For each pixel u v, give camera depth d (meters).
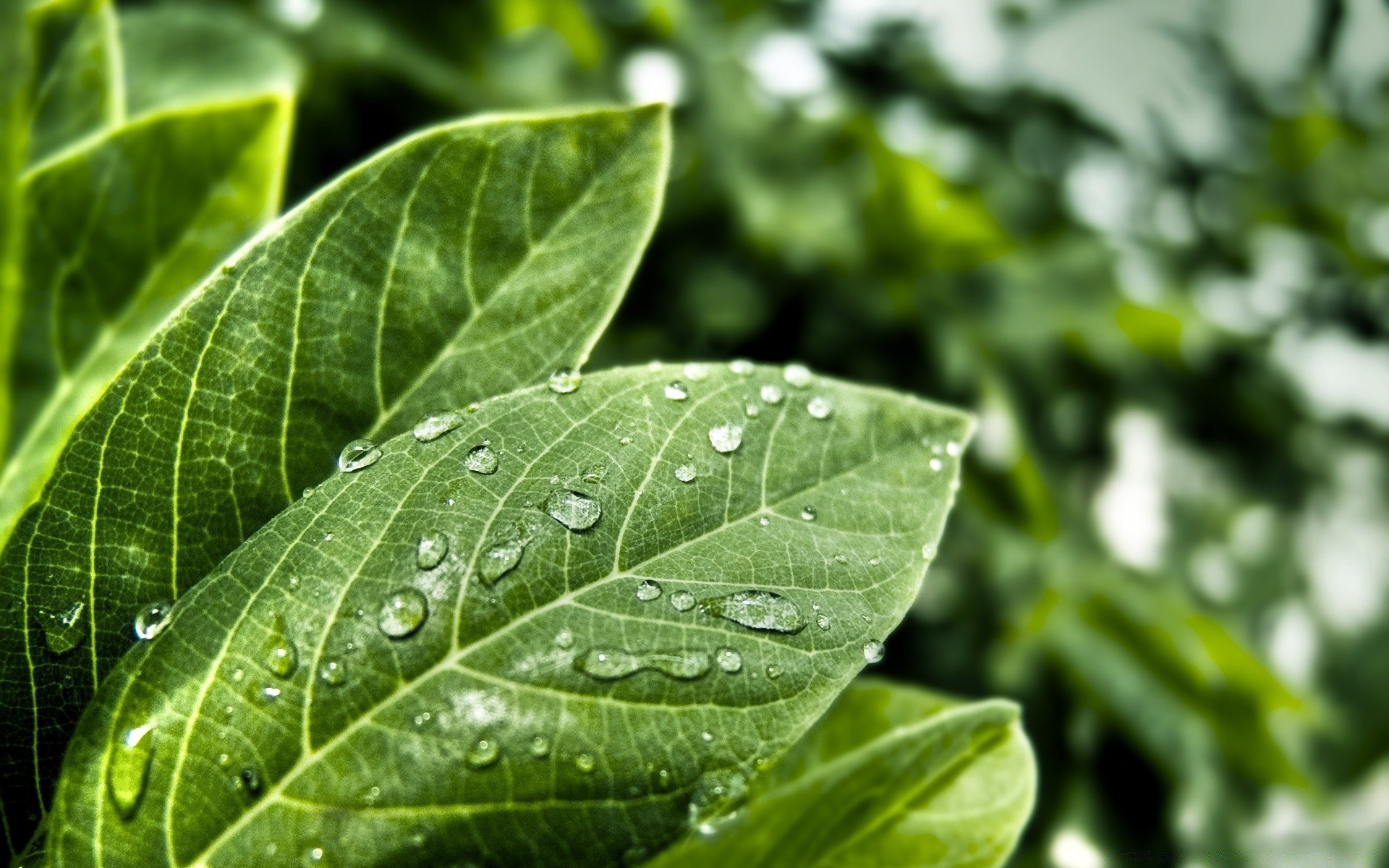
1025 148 0.76
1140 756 0.60
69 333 0.31
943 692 0.59
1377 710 0.81
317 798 0.27
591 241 0.30
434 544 0.28
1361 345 0.90
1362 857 0.74
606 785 0.27
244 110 0.32
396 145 0.30
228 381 0.29
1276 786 0.66
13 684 0.28
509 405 0.29
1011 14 0.77
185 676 0.27
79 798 0.27
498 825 0.27
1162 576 0.69
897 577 0.28
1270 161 0.90
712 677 0.27
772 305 0.60
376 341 0.29
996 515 0.62
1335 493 0.85
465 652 0.27
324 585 0.28
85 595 0.28
